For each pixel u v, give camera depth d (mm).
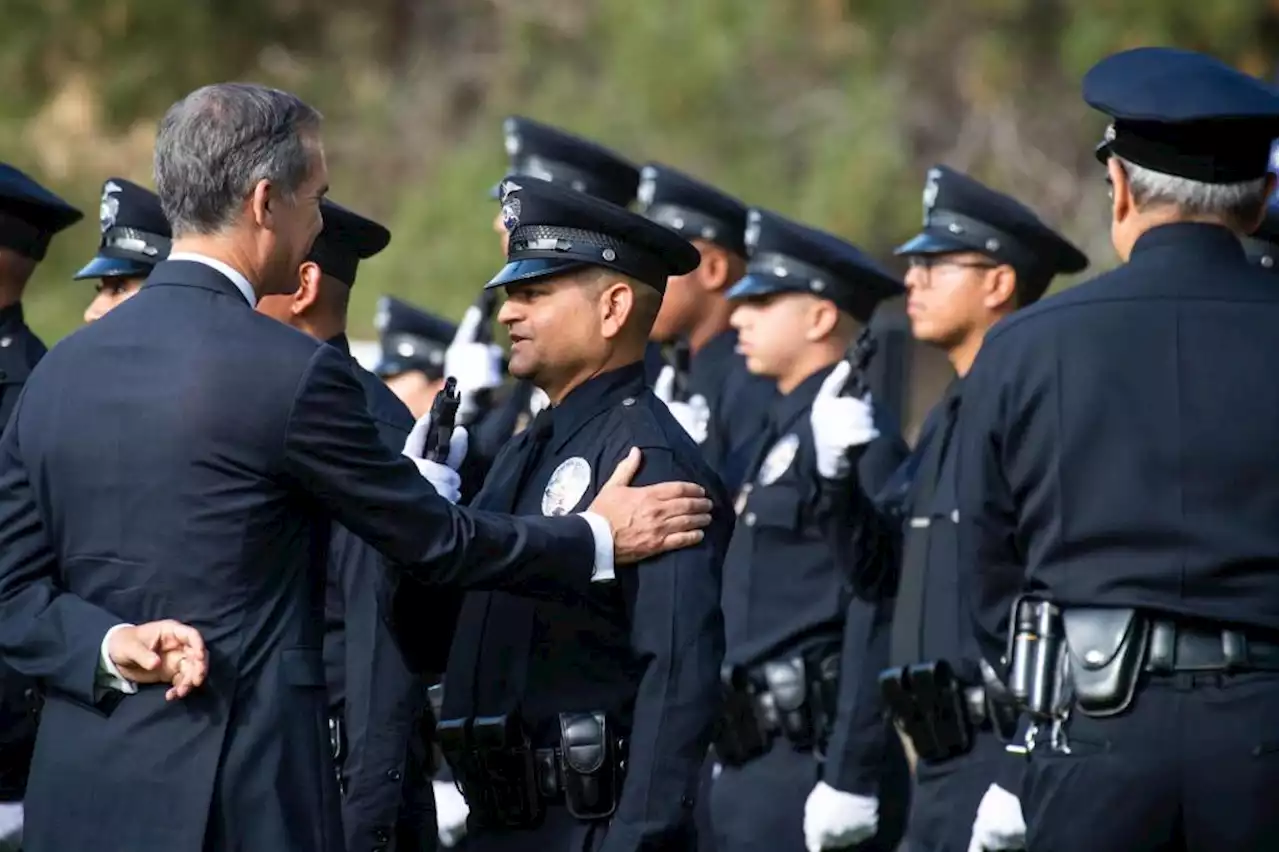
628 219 15547
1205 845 13977
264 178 14312
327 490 13984
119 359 14078
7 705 19391
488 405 22547
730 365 25875
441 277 47344
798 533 22094
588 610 15117
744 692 22109
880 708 20719
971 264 21297
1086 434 14336
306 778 13953
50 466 14172
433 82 58875
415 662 16344
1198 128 14453
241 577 13844
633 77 46500
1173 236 14625
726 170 46156
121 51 55031
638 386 15836
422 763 18266
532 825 15297
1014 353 14781
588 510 14930
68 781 13883
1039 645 14508
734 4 45938
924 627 19453
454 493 15531
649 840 14391
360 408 14094
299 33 59312
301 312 18344
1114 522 14164
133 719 13758
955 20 47312
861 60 46281
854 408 19312
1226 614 13891
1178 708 13922
